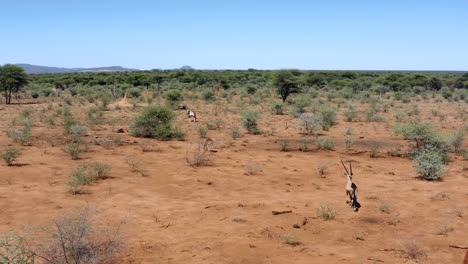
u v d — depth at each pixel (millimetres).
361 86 88688
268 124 34000
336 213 12133
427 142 21922
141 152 21234
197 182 15531
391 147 23594
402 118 38031
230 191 14422
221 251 9359
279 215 11875
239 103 51594
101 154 20438
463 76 112312
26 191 13766
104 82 97250
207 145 21766
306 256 9180
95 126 31031
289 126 32875
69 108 44156
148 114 26969
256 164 18812
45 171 16625
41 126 30828
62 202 12633
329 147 23000
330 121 33625
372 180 16297
